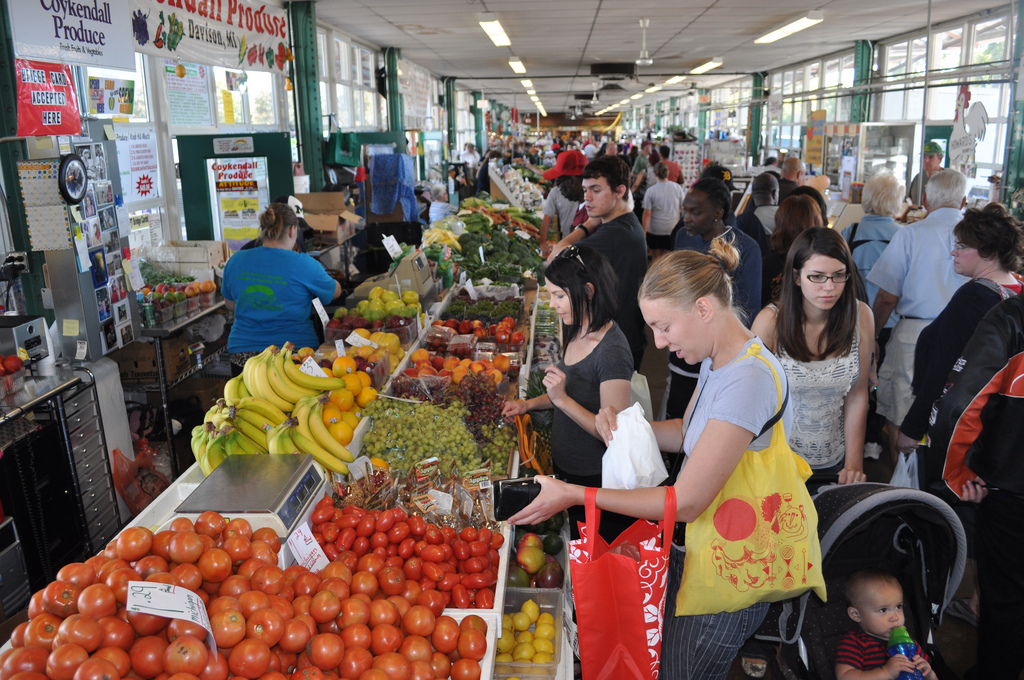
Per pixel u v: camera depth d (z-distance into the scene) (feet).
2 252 11.64
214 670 4.29
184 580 4.82
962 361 7.29
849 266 7.48
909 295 11.87
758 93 57.41
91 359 11.42
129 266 12.56
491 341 12.12
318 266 12.78
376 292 12.92
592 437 8.04
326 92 30.73
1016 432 6.99
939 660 6.93
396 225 26.08
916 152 28.25
